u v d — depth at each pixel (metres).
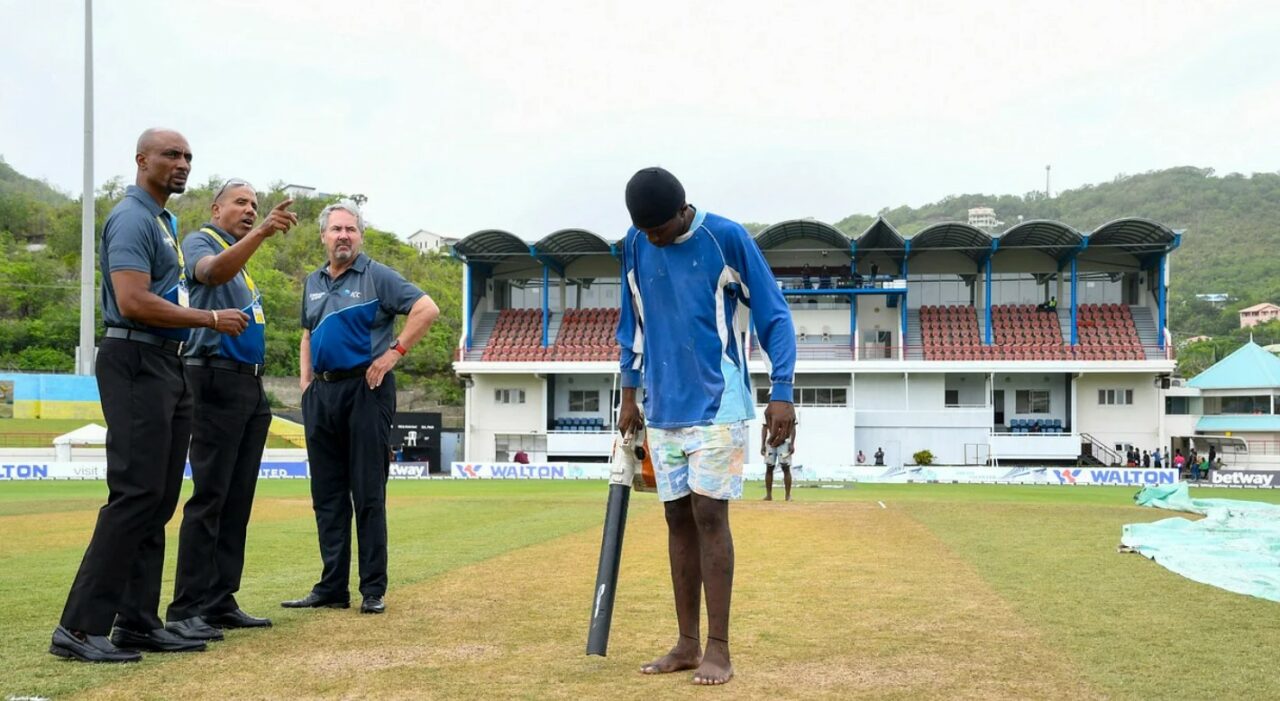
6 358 63.44
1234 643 4.72
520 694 3.70
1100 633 4.97
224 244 5.61
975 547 9.34
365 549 5.73
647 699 3.63
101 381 4.50
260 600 6.18
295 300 74.81
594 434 44.19
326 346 5.93
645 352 4.34
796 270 46.62
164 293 4.68
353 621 5.36
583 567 7.69
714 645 3.98
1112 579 7.04
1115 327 44.66
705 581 4.02
